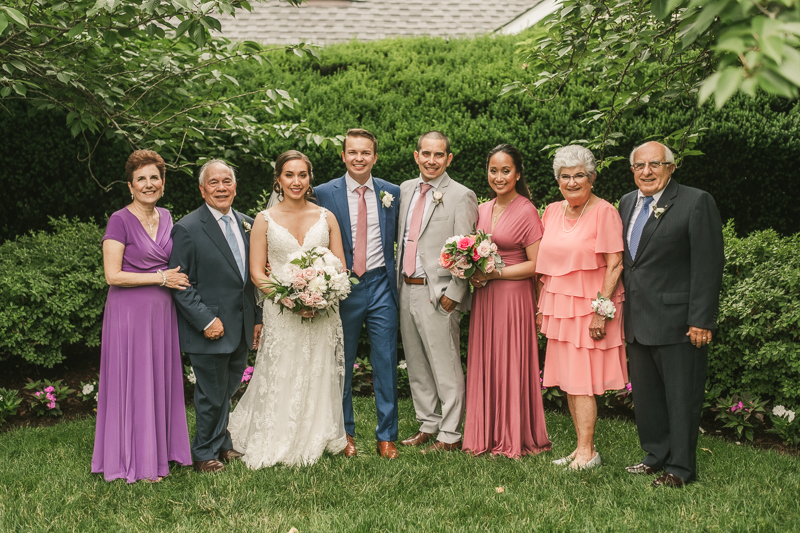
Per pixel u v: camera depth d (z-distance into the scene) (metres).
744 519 2.88
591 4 3.78
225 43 5.27
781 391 4.18
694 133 4.77
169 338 3.51
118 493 3.24
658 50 4.02
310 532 2.81
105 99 4.58
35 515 2.99
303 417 3.69
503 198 3.95
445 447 3.97
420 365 4.09
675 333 3.33
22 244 5.85
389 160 6.32
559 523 2.90
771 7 1.60
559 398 5.09
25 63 4.53
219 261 3.57
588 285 3.58
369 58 7.79
